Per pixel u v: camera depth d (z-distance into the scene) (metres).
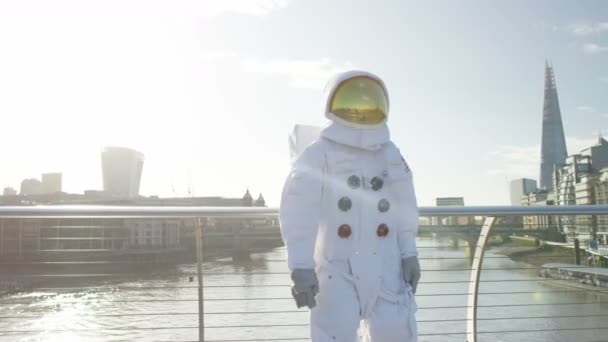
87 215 3.44
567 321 20.95
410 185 2.84
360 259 2.64
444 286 24.39
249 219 3.88
